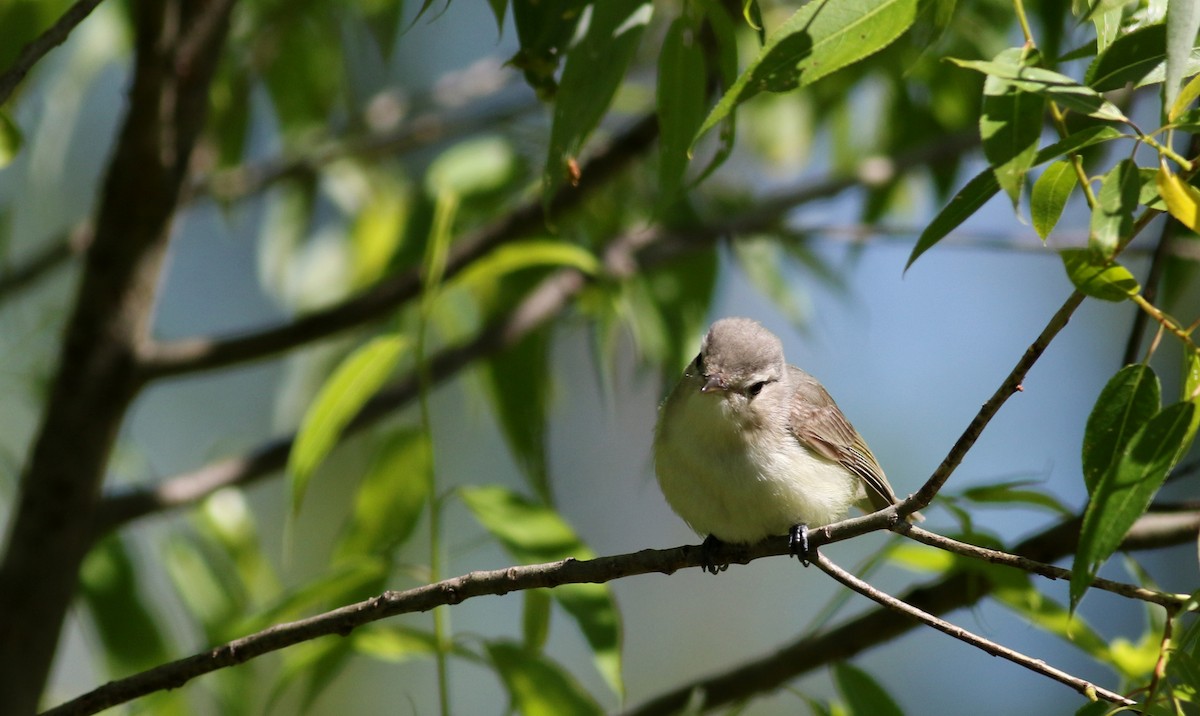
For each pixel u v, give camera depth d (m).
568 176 7.49
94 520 10.44
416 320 13.02
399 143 13.84
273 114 14.22
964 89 12.95
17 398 13.04
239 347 10.71
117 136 10.34
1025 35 5.51
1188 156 6.77
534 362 12.09
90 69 12.06
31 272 12.76
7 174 15.71
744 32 11.98
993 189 5.59
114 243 10.23
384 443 10.05
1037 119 5.21
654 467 10.09
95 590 10.74
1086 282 5.45
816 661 9.70
